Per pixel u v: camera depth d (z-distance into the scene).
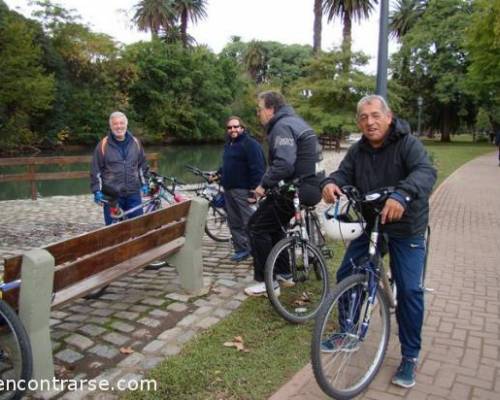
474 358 3.53
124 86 44.69
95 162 5.62
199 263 4.78
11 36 29.83
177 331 3.91
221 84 52.09
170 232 4.43
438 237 7.55
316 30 39.34
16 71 30.58
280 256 4.30
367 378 3.08
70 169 24.67
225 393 3.01
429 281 5.30
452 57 44.53
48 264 2.98
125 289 4.89
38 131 37.94
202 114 49.22
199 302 4.54
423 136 59.75
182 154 39.28
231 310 4.35
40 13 39.72
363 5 37.09
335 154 32.09
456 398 3.01
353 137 41.53
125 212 5.58
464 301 4.69
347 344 3.05
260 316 4.19
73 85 41.25
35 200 11.55
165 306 4.43
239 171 5.80
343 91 36.88
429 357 3.53
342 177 3.21
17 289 2.98
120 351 3.57
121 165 5.64
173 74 48.75
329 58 37.41
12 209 10.24
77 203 11.12
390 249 3.17
